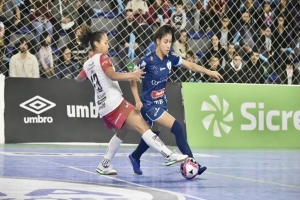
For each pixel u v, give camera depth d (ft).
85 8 79.97
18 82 67.67
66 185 31.83
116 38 79.00
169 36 37.65
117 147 38.45
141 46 79.00
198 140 71.51
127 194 28.66
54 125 67.77
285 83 86.17
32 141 66.90
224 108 73.46
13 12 76.64
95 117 69.26
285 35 88.38
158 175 38.81
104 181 34.50
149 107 38.37
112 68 35.96
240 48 82.38
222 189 31.89
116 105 36.22
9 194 27.73
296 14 89.76
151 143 36.06
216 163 49.32
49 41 75.41
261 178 38.04
